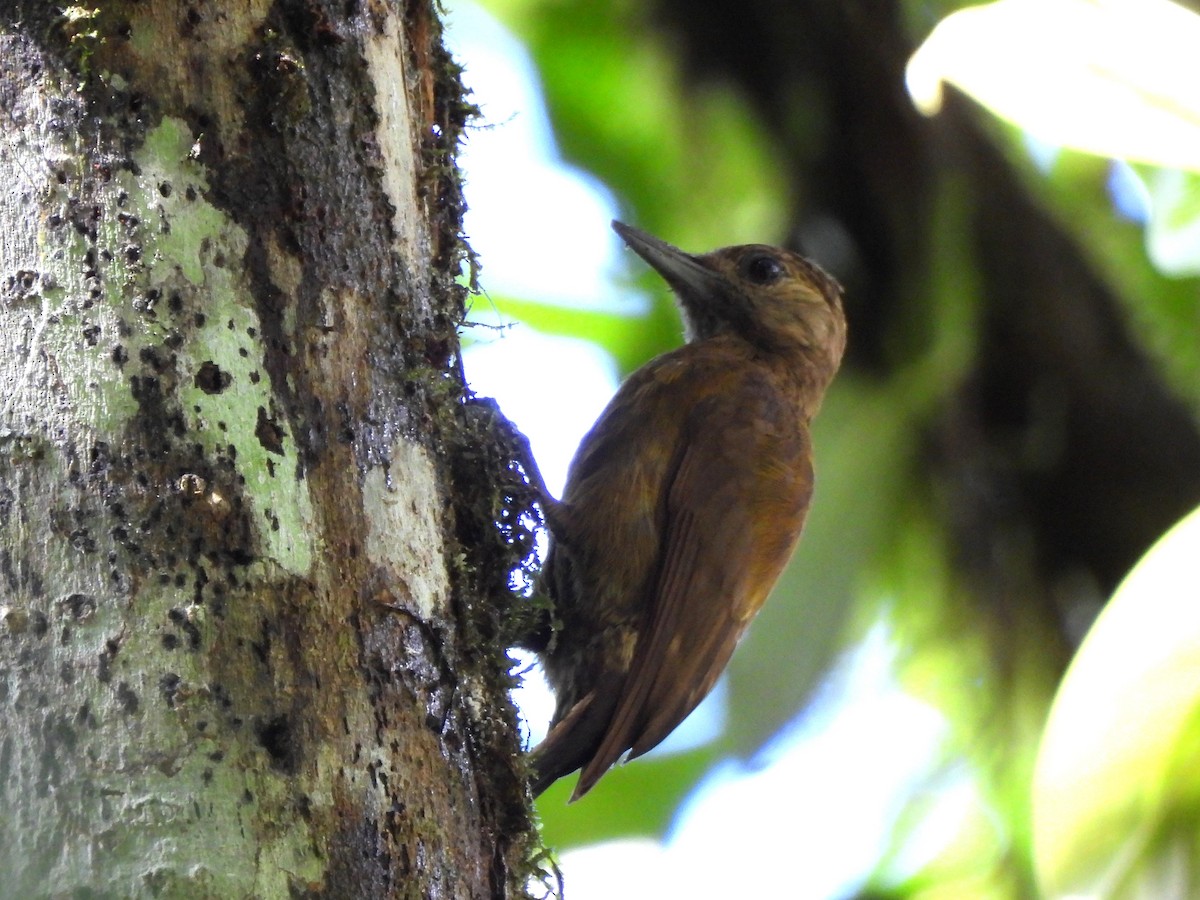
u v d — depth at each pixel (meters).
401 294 5.89
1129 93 5.43
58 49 5.11
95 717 4.52
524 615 7.85
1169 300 10.95
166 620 4.68
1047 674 10.19
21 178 5.01
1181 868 5.14
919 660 10.61
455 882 5.23
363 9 6.01
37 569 4.66
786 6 10.53
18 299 4.90
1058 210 10.84
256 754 4.71
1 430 4.76
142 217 5.06
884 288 10.37
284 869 4.63
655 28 11.15
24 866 4.35
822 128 10.43
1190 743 5.12
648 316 11.88
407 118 6.27
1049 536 10.20
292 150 5.50
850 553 9.89
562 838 11.30
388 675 5.23
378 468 5.52
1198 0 5.50
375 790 5.00
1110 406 10.09
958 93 10.27
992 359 10.22
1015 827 10.16
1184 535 5.19
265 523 5.00
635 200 11.87
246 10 5.49
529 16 11.88
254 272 5.29
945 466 10.14
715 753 11.15
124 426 4.82
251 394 5.13
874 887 11.59
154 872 4.37
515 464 8.37
